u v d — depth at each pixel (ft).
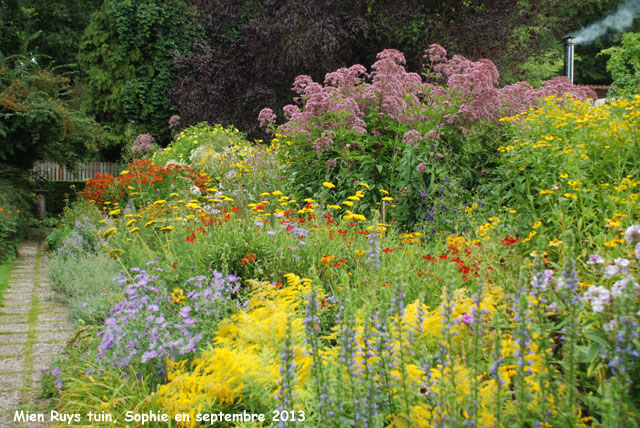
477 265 11.76
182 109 57.36
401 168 19.24
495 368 6.22
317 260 13.82
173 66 63.57
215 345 10.02
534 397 6.25
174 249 15.72
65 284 19.39
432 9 52.49
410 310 8.96
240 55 57.52
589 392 7.11
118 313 10.61
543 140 16.33
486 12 50.03
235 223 16.88
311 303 7.12
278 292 10.59
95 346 11.46
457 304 8.62
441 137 21.48
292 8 50.80
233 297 13.43
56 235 32.60
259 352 9.04
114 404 8.66
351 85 23.84
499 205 16.78
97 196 31.30
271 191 23.35
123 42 69.87
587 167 14.87
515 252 11.74
